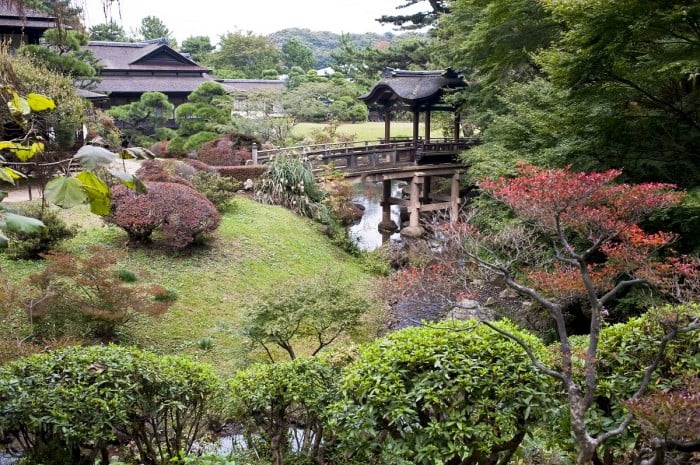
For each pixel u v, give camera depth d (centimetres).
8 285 882
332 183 1752
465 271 382
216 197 1523
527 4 1233
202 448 566
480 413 368
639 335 410
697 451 328
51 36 1526
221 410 538
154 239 1290
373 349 415
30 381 446
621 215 357
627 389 386
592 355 342
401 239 1877
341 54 3741
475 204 1009
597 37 739
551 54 822
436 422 366
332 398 482
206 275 1207
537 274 399
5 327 805
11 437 505
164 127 2508
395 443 383
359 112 2948
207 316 1073
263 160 1875
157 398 483
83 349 504
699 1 674
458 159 1902
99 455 531
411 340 407
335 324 854
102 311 829
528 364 383
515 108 1216
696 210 705
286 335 832
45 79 1266
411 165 1977
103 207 196
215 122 2258
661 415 271
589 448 319
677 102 834
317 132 2633
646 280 362
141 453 494
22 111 254
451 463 391
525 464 457
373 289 1095
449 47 1948
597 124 838
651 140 864
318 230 1622
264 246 1403
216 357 950
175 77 3075
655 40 778
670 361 398
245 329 855
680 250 752
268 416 501
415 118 2017
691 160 853
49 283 868
